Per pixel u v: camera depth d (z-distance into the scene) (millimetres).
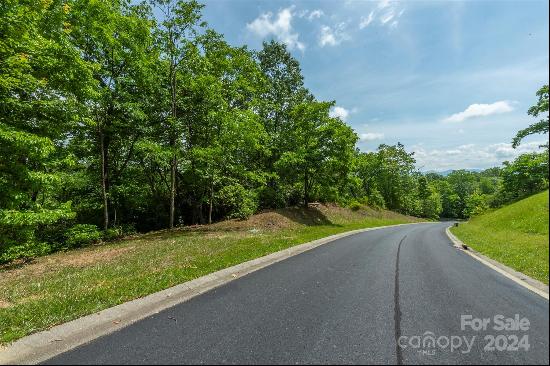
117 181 21344
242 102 25203
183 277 7512
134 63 17078
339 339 4211
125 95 17484
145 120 19406
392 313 5121
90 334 4551
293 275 8031
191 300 6051
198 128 22766
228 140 20828
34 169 13141
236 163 24438
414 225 40281
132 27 16734
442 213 96500
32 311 5410
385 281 7289
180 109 22031
